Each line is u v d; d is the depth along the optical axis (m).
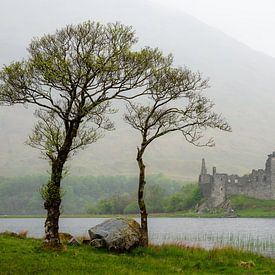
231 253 40.59
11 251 35.16
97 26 36.91
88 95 37.19
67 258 33.31
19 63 36.94
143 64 38.50
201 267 35.66
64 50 36.75
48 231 36.72
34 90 37.03
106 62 36.28
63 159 37.00
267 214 182.38
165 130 44.62
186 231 106.81
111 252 39.09
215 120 45.19
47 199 36.91
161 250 40.62
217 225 137.00
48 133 37.81
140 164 43.75
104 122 41.38
